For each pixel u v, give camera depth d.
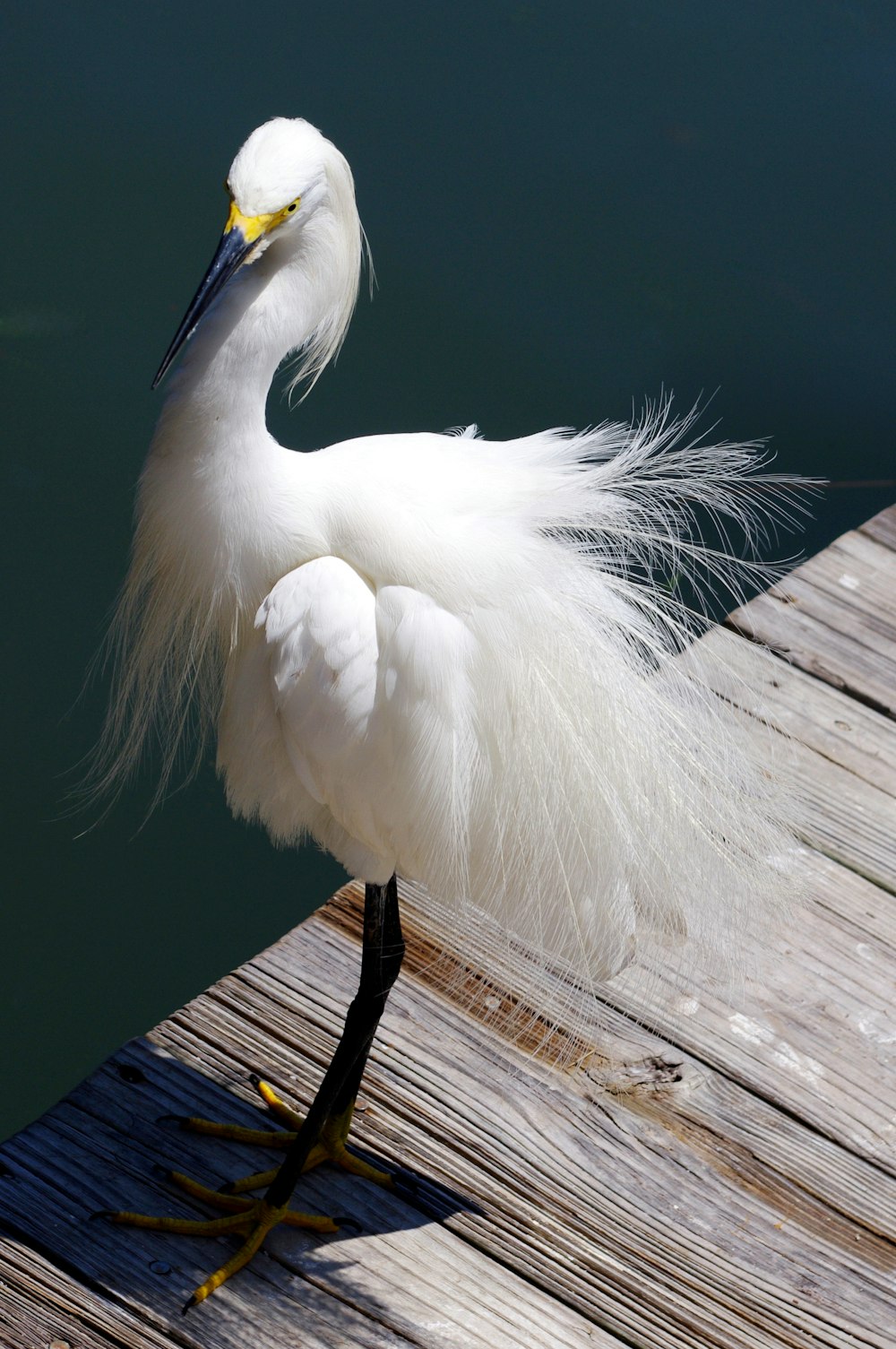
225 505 2.09
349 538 2.07
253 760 2.22
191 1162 2.29
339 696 2.02
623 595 2.23
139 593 2.40
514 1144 2.38
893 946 2.81
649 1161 2.38
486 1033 2.54
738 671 3.19
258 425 2.08
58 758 4.21
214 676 2.46
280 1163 2.32
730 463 2.36
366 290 5.39
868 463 5.13
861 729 3.28
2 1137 3.51
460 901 2.21
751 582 3.04
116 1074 2.40
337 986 2.59
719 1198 2.34
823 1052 2.59
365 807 2.10
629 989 2.61
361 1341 2.08
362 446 2.18
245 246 1.97
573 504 2.15
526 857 2.09
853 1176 2.40
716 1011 2.63
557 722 2.02
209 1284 2.10
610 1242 2.26
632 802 2.07
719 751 2.23
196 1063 2.44
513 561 2.04
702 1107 2.47
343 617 2.02
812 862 2.96
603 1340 2.13
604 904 2.12
